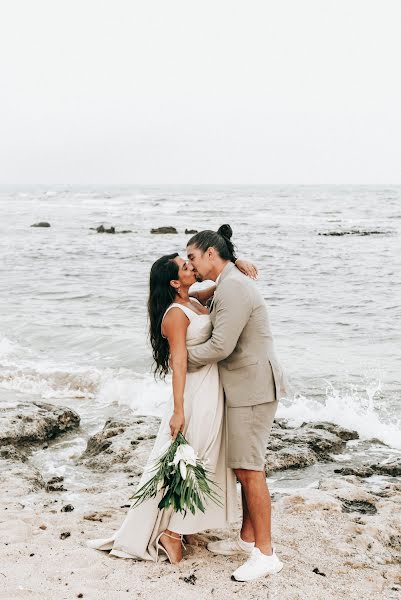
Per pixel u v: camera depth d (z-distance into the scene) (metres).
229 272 3.46
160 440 3.68
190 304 3.66
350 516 4.48
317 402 8.08
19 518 4.42
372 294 16.84
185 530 3.54
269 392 3.43
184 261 3.60
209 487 3.55
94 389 8.85
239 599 3.18
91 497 5.05
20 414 6.98
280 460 6.04
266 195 99.88
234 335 3.32
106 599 3.16
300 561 3.72
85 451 6.62
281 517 4.42
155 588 3.27
